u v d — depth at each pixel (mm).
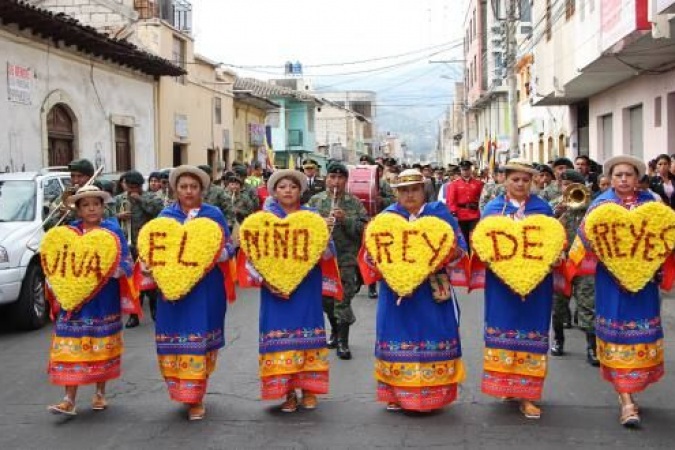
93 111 18828
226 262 6125
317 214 6062
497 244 5727
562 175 8109
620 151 18000
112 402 6430
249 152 33594
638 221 5598
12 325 9625
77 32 16188
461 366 5941
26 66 15703
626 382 5637
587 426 5641
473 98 48469
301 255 5922
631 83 17172
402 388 5812
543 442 5309
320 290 6121
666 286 5812
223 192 10227
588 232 5660
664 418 5820
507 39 22688
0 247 9156
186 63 25484
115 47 18062
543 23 20797
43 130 16312
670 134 15016
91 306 6023
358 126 72125
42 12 14609
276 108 36000
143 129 21906
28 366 7797
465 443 5297
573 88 18719
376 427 5656
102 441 5488
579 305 7441
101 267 5945
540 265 5652
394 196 11844
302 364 5996
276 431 5617
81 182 8945
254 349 8219
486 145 32938
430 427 5637
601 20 13844
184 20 28703
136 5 23859
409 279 5652
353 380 6961
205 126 27594
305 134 45844
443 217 5922
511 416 5875
